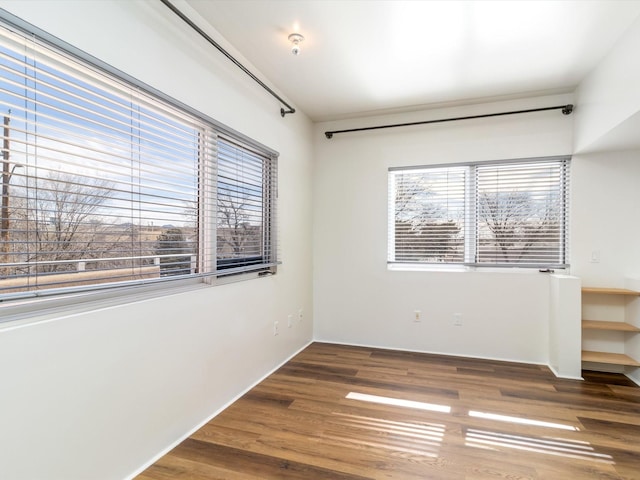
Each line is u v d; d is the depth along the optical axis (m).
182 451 1.87
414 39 2.34
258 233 2.88
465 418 2.22
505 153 3.34
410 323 3.65
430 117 3.58
